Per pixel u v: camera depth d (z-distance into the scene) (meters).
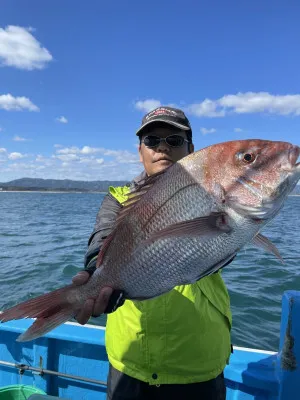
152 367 2.14
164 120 2.37
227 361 2.35
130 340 2.18
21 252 12.32
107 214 2.18
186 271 1.70
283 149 1.69
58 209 39.34
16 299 7.22
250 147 1.71
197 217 1.69
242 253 11.15
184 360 2.12
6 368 3.36
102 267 1.80
